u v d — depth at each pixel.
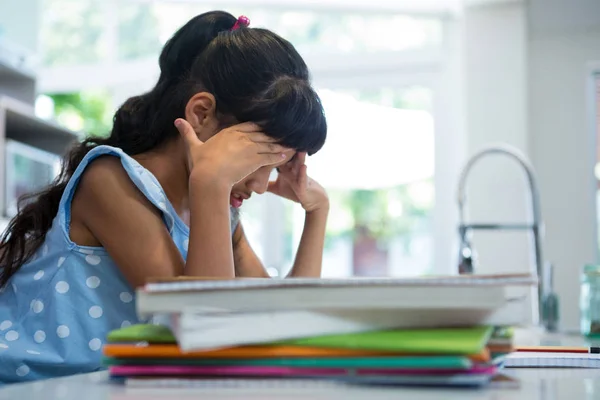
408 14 3.86
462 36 3.63
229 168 1.00
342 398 0.53
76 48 4.27
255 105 1.06
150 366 0.60
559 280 3.49
